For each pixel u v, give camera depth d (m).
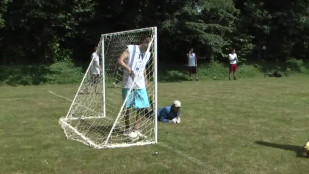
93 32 24.09
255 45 28.81
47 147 6.61
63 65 22.25
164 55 26.28
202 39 24.62
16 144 6.79
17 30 22.23
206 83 20.20
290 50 30.11
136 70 7.29
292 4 28.58
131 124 7.43
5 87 18.02
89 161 5.82
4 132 7.75
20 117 9.47
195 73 23.02
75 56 24.41
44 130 7.96
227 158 6.00
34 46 22.69
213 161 5.85
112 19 24.80
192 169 5.48
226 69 25.89
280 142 7.02
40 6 21.20
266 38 29.89
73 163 5.72
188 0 24.53
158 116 8.87
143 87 7.27
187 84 19.53
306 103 12.09
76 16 23.56
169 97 13.60
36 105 11.56
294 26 28.91
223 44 25.39
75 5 22.98
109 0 24.34
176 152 6.31
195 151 6.38
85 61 24.45
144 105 7.30
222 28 25.61
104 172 5.34
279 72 27.00
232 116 9.62
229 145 6.78
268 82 20.78
